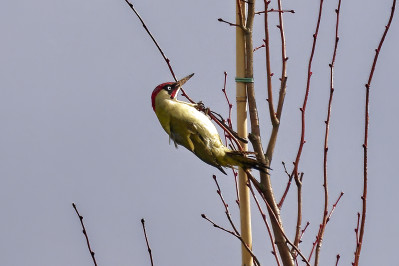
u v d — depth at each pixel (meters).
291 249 7.96
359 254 7.52
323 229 7.75
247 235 8.67
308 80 7.93
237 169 8.74
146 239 7.93
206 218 8.02
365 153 7.62
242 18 8.72
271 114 8.23
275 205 8.14
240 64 8.73
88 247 8.06
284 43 8.34
